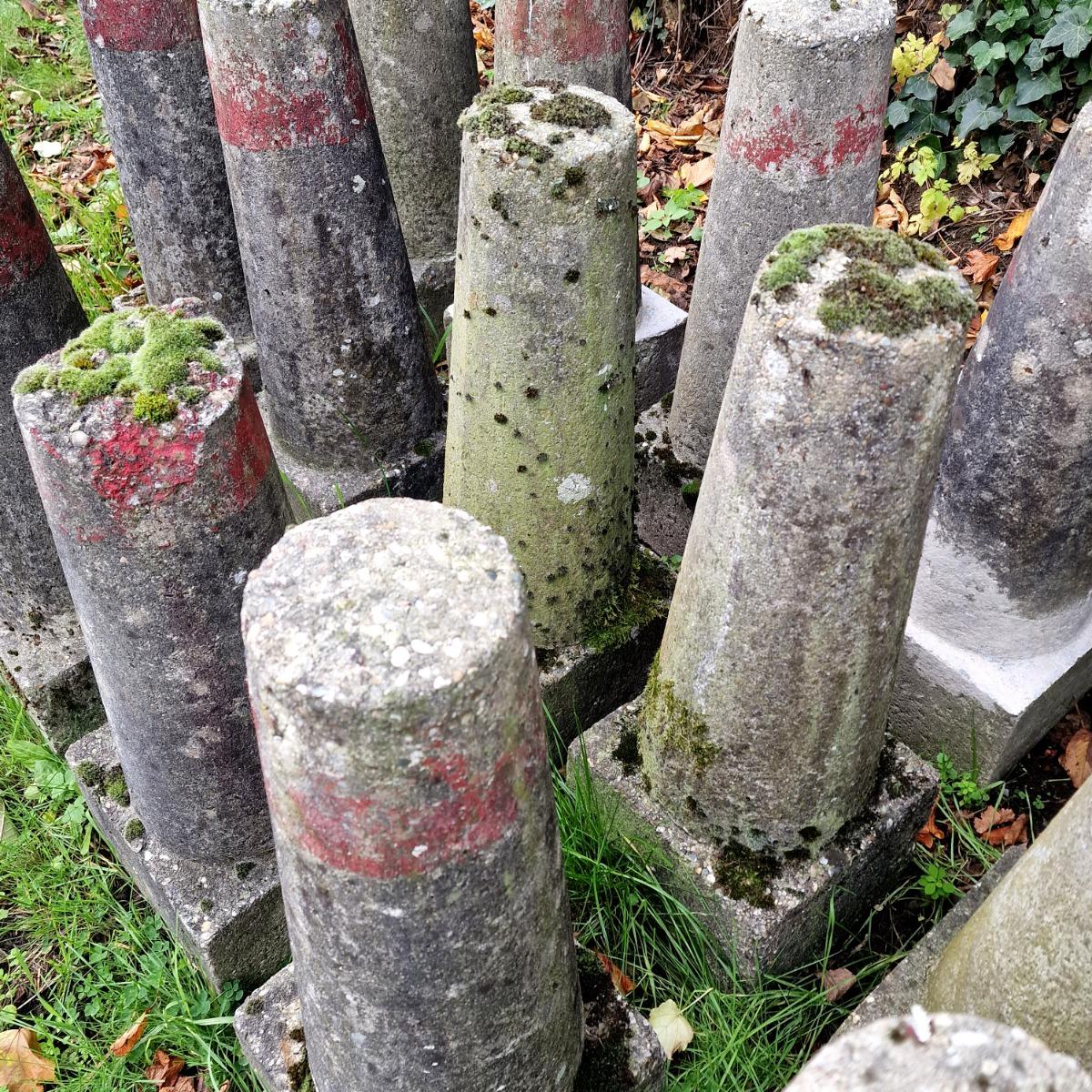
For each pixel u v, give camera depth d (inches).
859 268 68.9
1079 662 118.3
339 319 122.4
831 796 91.7
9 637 121.6
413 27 154.2
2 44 249.1
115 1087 100.7
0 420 109.0
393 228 124.4
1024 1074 46.9
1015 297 97.5
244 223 118.5
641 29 232.8
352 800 54.3
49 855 117.6
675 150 213.2
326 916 60.9
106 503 73.9
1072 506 102.5
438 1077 68.6
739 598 79.7
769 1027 100.3
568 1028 76.4
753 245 115.3
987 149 181.0
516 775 58.4
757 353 70.0
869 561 74.5
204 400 75.4
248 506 79.8
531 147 85.8
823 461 69.8
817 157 108.3
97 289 182.2
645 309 156.6
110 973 108.2
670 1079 94.8
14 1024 106.0
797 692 82.3
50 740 122.1
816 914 97.9
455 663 52.2
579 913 106.0
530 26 133.8
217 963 99.3
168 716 86.1
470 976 63.7
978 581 111.1
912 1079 47.0
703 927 99.3
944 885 109.3
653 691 96.5
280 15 104.7
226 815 94.9
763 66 105.7
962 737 121.3
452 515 60.3
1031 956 70.4
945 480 109.6
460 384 101.8
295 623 54.1
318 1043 71.6
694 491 131.5
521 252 90.0
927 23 186.5
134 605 79.3
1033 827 119.6
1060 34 165.2
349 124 113.9
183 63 136.3
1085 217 89.1
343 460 133.1
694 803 95.9
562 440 101.5
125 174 146.7
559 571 111.3
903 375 65.9
